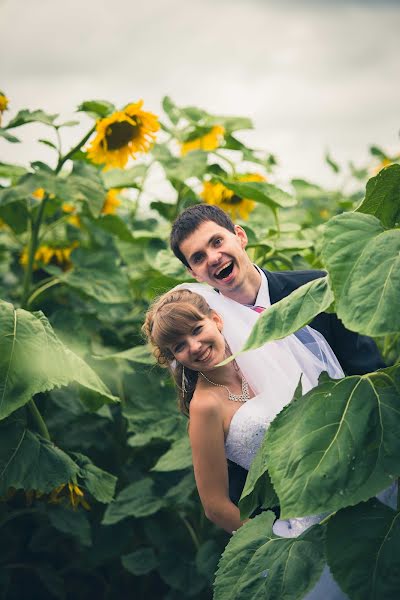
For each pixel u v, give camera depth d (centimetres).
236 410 207
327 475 140
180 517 314
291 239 324
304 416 150
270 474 146
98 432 329
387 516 145
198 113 370
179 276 280
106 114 296
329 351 214
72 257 329
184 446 278
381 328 126
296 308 145
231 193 345
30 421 238
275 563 155
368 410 147
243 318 212
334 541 144
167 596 293
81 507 313
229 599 154
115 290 322
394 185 158
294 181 412
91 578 345
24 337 212
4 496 229
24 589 336
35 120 283
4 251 407
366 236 138
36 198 338
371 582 139
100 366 319
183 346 205
